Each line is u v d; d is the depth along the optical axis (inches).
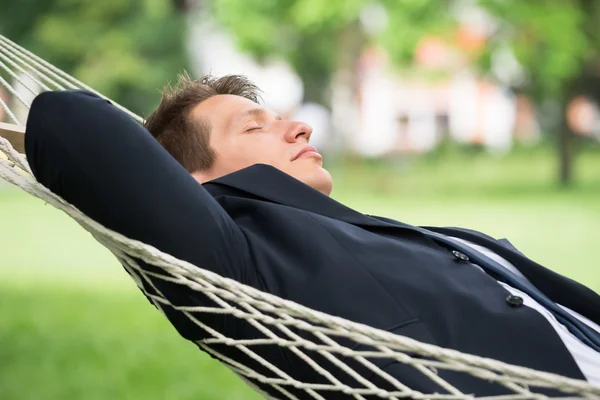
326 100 1620.3
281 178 97.7
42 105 86.5
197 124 109.1
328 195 106.6
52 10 1393.9
